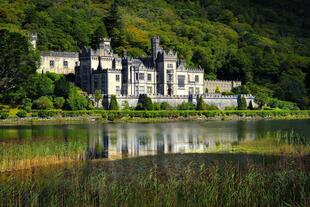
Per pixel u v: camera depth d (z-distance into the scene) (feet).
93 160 239.71
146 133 388.37
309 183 159.84
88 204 150.00
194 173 191.42
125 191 155.12
